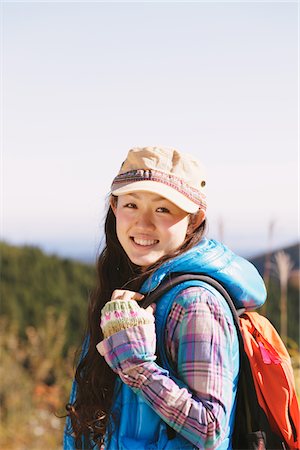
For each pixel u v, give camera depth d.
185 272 2.13
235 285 2.16
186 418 1.96
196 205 2.15
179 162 2.15
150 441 2.07
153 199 2.12
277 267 4.44
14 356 8.00
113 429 2.14
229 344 2.04
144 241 2.13
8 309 9.12
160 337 2.09
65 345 8.82
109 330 2.07
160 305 2.10
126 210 2.16
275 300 7.08
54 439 6.55
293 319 7.36
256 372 2.12
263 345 2.21
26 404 7.06
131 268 2.30
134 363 2.02
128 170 2.17
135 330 2.03
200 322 2.01
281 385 2.11
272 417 2.13
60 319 8.48
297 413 2.15
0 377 7.29
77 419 2.26
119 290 2.17
